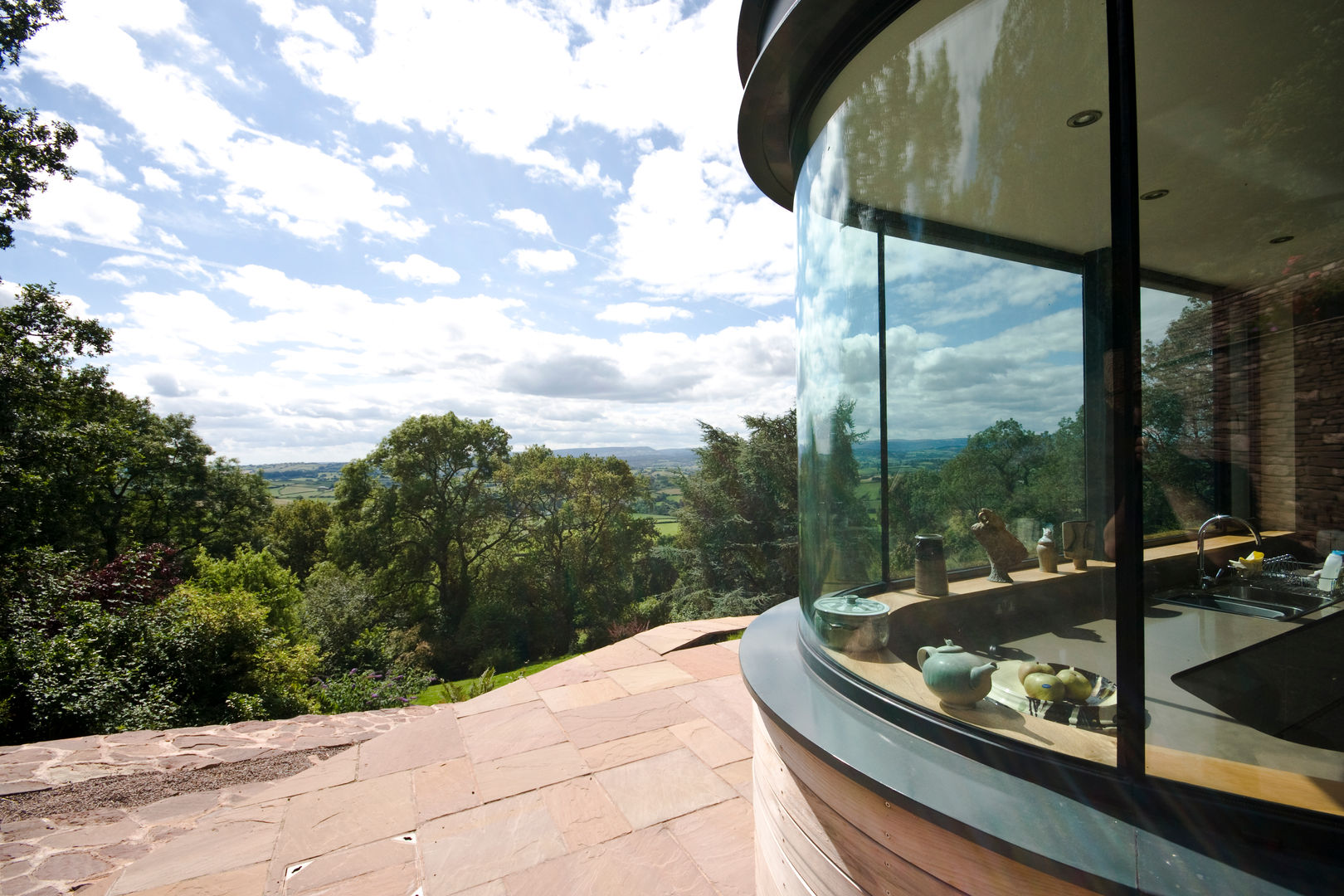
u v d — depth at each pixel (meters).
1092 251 1.25
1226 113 1.54
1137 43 1.45
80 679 6.86
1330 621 1.50
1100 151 1.24
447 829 3.09
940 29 1.56
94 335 15.79
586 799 3.33
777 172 2.85
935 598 1.64
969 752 1.47
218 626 9.13
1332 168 1.58
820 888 1.79
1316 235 1.64
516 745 3.99
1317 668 1.46
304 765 4.50
